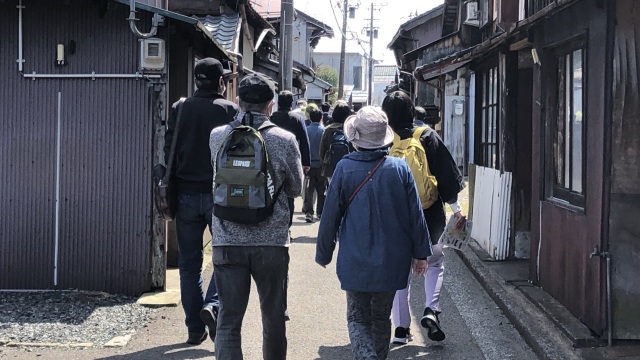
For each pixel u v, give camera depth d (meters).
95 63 6.06
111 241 6.14
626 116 4.59
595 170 4.80
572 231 5.32
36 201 6.13
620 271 4.68
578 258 5.18
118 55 6.04
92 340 5.02
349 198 3.88
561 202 5.67
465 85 17.75
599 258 4.72
